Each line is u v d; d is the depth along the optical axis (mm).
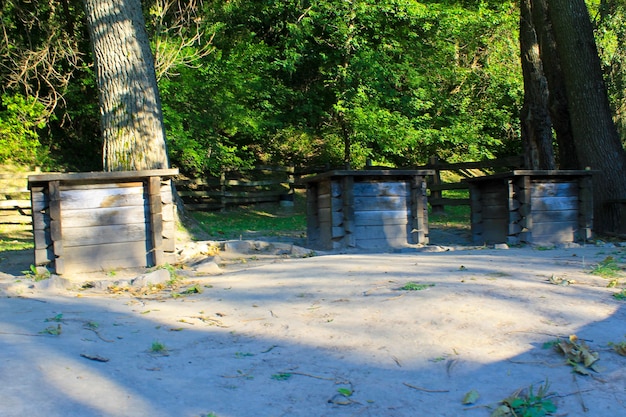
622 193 11188
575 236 10031
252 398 2906
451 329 3869
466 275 5703
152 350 3672
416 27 21156
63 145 20828
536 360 3326
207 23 18797
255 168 19672
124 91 9133
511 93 22969
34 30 17844
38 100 18500
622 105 21656
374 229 9070
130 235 7188
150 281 6184
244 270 6945
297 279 5961
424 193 9273
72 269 6859
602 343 3580
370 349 3598
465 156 24641
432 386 3023
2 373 2998
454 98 23281
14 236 13734
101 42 9141
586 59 11445
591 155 11359
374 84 20031
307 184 10086
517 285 5078
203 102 17922
